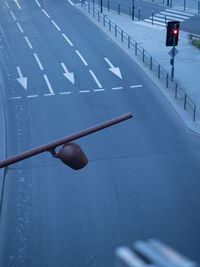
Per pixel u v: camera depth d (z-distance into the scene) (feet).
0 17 136.98
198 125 66.95
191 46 105.29
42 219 47.96
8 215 48.85
